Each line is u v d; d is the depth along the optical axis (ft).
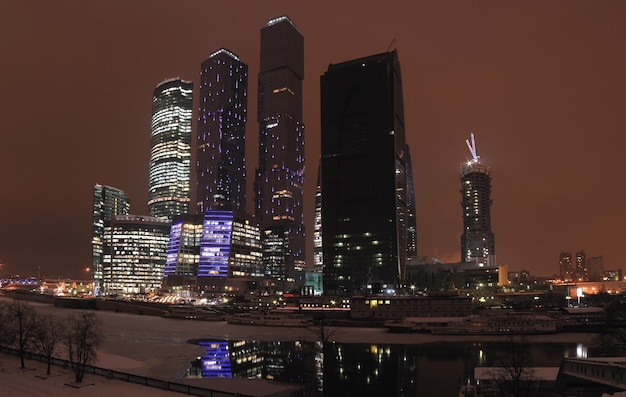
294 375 417.69
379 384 384.27
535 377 275.80
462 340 638.94
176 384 267.80
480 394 277.44
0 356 355.56
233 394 246.88
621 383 199.00
